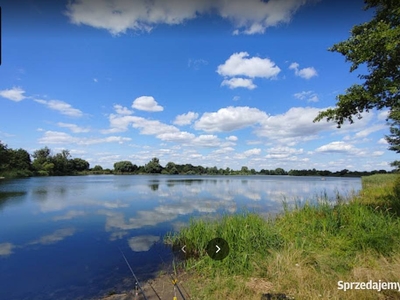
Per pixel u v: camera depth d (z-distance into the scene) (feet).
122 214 45.39
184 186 118.01
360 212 25.50
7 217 43.42
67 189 96.37
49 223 38.73
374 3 25.39
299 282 14.46
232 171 440.45
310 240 21.71
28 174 212.64
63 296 17.07
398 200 29.71
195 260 21.81
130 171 358.23
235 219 27.71
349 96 23.31
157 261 23.16
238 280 16.16
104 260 23.65
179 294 16.16
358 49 22.57
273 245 20.99
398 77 22.52
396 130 58.65
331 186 124.88
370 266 16.02
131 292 17.30
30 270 21.44
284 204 37.81
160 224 37.52
